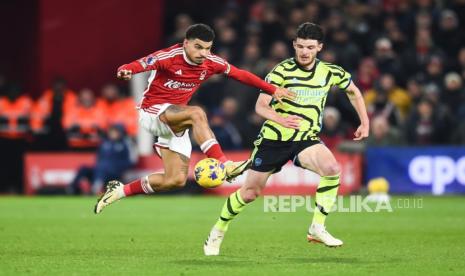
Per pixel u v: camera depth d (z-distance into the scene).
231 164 23.45
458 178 49.47
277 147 24.34
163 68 24.19
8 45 67.44
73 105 56.09
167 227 32.94
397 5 60.41
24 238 29.20
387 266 22.67
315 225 24.25
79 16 60.50
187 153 24.83
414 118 51.41
